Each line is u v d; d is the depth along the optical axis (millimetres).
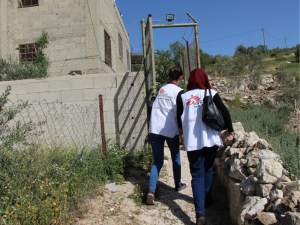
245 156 3006
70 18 10812
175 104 3393
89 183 3523
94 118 5605
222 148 3822
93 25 10648
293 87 14125
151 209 3180
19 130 3221
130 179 4172
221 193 3486
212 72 19891
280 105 12688
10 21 11117
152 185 3266
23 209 2480
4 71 9016
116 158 4234
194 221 2906
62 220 2682
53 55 10797
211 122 2758
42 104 5820
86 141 5387
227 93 15211
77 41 10703
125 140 5496
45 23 10984
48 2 10984
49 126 5754
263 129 6602
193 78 3078
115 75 5625
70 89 5754
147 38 5379
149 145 5426
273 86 15875
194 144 2801
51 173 3156
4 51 10844
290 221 1771
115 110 5574
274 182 2365
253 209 2188
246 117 8672
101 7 11219
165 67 15094
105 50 11758
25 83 5895
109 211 3070
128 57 17469
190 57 8289
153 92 4750
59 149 4211
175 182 3701
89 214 2951
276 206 2074
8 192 2592
